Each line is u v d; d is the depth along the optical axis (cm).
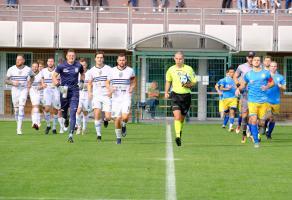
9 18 6419
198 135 4194
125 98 3409
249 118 3353
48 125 4150
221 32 6419
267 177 2261
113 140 3662
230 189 2025
